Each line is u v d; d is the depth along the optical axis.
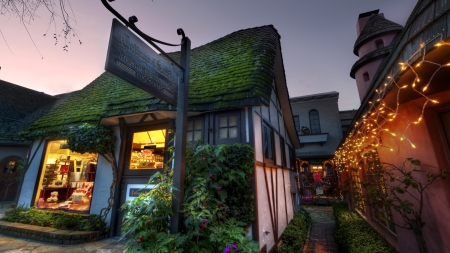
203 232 2.53
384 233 4.06
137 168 4.78
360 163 5.47
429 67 1.72
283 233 5.14
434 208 2.41
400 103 2.66
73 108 6.73
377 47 10.23
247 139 3.79
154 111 4.19
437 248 2.38
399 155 3.11
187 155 3.27
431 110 2.45
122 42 2.04
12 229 4.76
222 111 4.10
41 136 6.06
